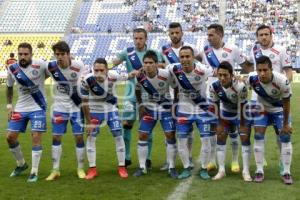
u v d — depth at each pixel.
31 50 7.60
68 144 11.06
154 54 7.71
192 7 45.31
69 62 7.64
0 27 43.78
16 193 6.93
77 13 45.00
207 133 7.76
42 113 7.77
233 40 41.03
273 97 7.29
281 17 43.84
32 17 44.59
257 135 7.53
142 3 45.81
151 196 6.71
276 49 7.96
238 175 7.96
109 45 41.38
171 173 7.89
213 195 6.73
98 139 11.77
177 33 8.45
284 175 7.39
